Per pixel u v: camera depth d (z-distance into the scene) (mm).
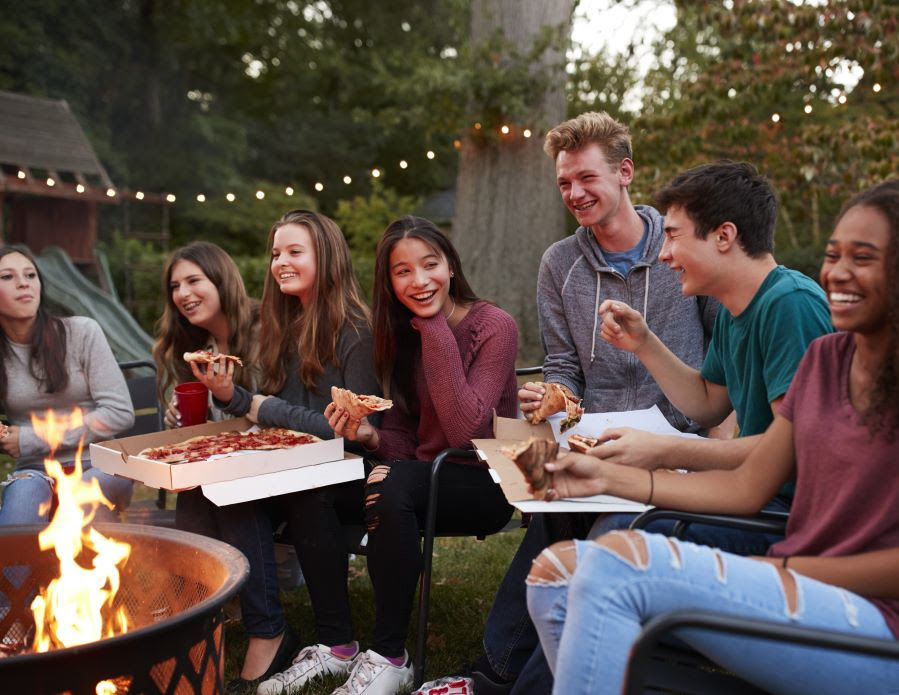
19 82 20922
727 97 7645
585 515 2537
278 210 21250
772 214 2223
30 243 13641
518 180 10695
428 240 2758
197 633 1870
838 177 7668
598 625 1611
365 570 4004
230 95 25734
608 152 2934
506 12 10555
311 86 25562
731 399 2367
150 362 3818
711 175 2207
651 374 2723
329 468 2713
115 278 15469
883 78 6664
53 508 3143
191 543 2174
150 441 2875
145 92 23344
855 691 1609
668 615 1440
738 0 7180
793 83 7551
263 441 2832
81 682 1689
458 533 2842
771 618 1604
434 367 2732
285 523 2973
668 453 2100
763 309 2145
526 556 2516
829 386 1793
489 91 10219
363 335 3041
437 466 2635
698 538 2125
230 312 3293
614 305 2537
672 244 2256
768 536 2127
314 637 3232
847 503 1698
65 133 14617
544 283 3174
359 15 25422
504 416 2951
